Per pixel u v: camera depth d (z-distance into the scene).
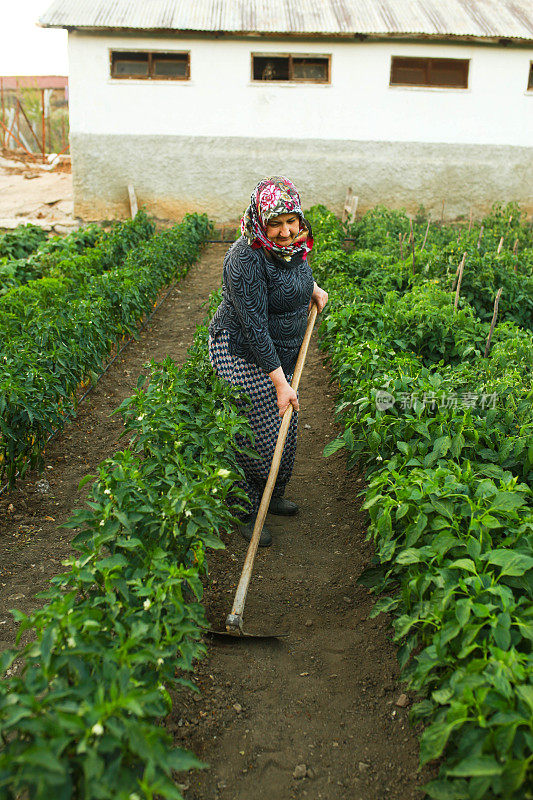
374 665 2.74
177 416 3.26
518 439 3.09
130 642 1.88
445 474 2.63
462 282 6.67
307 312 3.33
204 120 13.86
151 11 13.72
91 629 1.89
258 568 3.36
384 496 2.62
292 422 3.47
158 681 2.04
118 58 13.61
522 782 1.59
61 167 18.66
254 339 3.02
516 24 13.98
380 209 13.69
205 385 3.77
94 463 4.51
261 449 3.39
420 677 2.01
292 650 2.83
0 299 5.80
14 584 3.19
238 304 2.99
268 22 13.45
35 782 1.56
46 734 1.60
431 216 14.61
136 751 1.58
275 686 2.64
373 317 5.09
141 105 13.73
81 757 1.62
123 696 1.67
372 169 14.28
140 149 13.98
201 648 2.22
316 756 2.34
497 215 13.52
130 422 3.22
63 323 5.08
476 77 13.86
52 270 7.61
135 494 2.50
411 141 14.16
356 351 4.24
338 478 4.29
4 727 1.61
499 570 2.23
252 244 2.93
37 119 21.19
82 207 14.30
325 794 2.20
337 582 3.27
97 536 2.29
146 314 7.47
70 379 4.57
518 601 2.10
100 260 8.56
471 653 2.01
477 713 1.79
